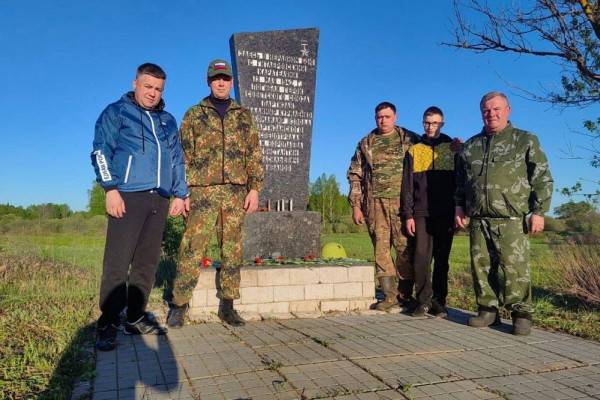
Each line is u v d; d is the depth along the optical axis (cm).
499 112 413
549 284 624
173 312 417
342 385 268
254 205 441
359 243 1730
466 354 333
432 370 296
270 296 479
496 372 293
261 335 384
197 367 300
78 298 532
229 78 431
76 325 405
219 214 430
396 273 513
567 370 299
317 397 251
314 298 492
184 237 421
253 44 624
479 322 419
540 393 259
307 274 491
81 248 1193
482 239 422
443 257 484
